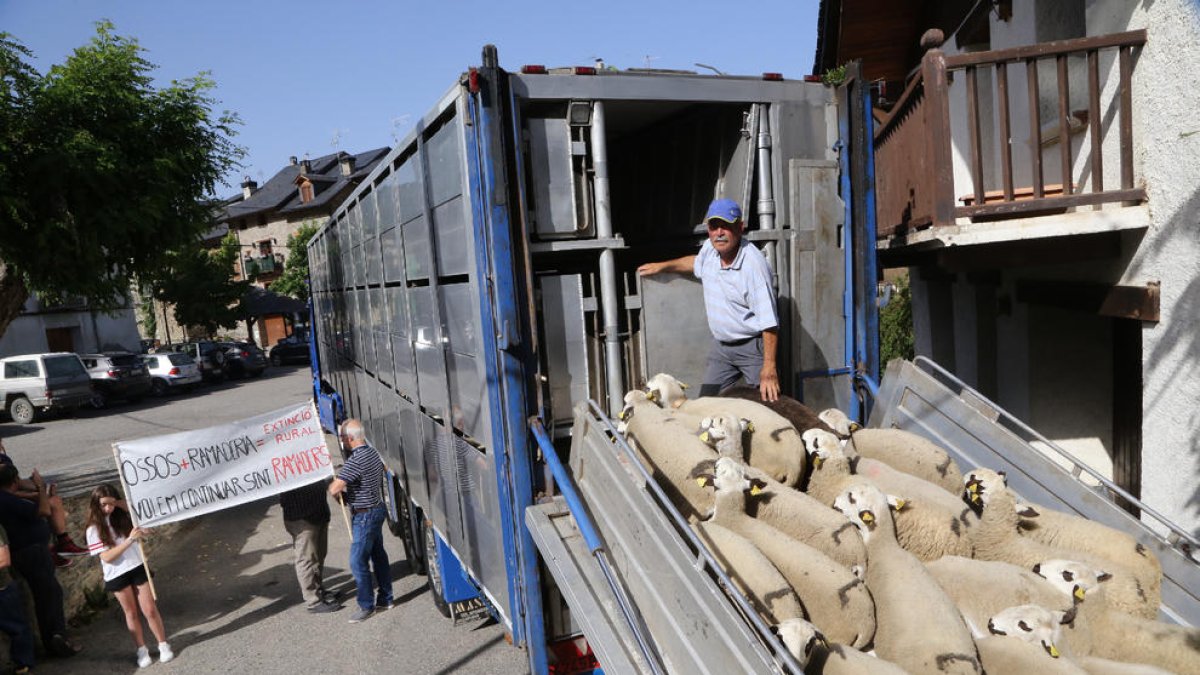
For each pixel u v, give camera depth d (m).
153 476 6.19
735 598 2.09
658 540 2.52
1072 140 5.68
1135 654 2.38
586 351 3.86
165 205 10.58
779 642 1.94
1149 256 4.56
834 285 4.31
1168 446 4.47
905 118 5.50
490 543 3.96
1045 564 2.52
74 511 10.20
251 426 6.54
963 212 4.61
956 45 8.44
